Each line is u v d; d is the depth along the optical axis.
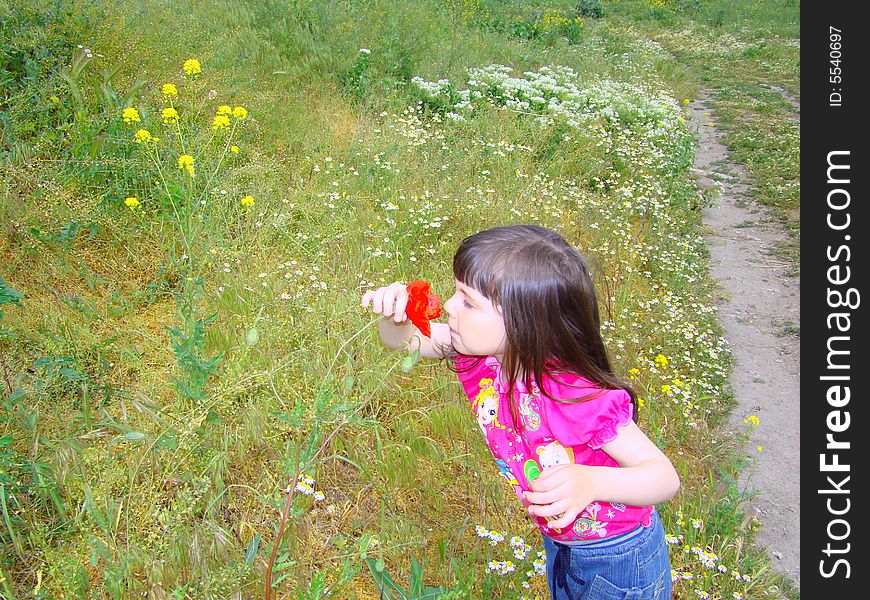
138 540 2.42
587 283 1.92
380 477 3.10
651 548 2.04
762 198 8.73
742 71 16.95
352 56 8.02
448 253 5.02
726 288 6.49
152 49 5.80
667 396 4.27
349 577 2.21
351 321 3.65
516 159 6.91
